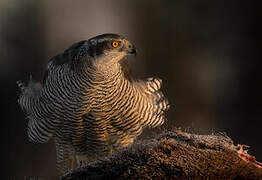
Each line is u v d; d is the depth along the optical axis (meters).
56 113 7.29
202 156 3.81
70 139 7.71
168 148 3.90
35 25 16.28
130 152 3.95
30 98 7.48
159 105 7.73
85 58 6.84
